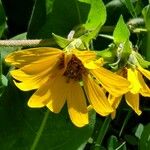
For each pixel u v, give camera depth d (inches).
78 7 9.9
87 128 9.8
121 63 8.6
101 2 9.7
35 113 9.7
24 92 9.6
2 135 9.6
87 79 8.7
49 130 9.8
